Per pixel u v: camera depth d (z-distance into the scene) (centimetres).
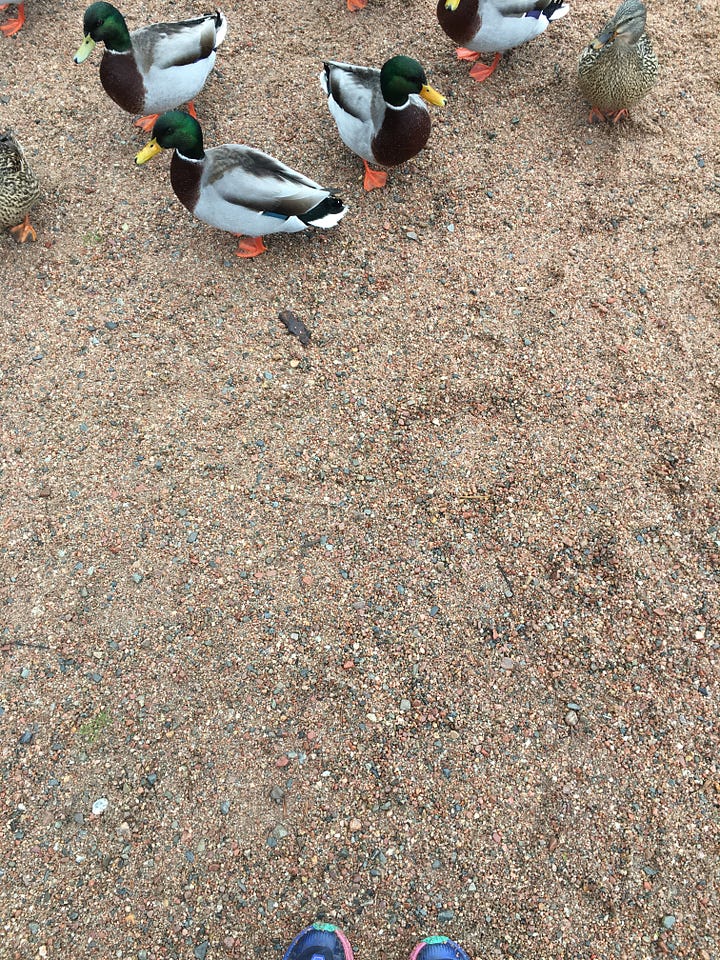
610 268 170
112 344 156
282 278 167
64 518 138
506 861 112
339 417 150
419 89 156
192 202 155
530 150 187
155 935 107
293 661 126
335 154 185
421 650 128
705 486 144
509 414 152
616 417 152
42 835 112
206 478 143
